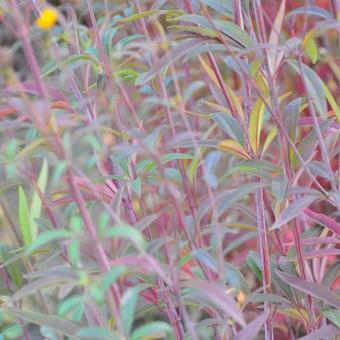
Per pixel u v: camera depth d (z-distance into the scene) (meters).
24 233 1.14
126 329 0.93
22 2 1.14
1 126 1.12
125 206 1.18
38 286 0.98
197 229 1.07
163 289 1.04
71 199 1.18
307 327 1.17
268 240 1.26
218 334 1.17
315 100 1.10
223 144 1.11
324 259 1.24
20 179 1.19
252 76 1.09
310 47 1.09
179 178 1.21
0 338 1.16
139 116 1.36
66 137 0.92
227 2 1.15
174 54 1.09
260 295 1.12
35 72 0.92
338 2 1.22
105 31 1.24
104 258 0.93
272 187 1.07
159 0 1.26
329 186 1.38
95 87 1.22
